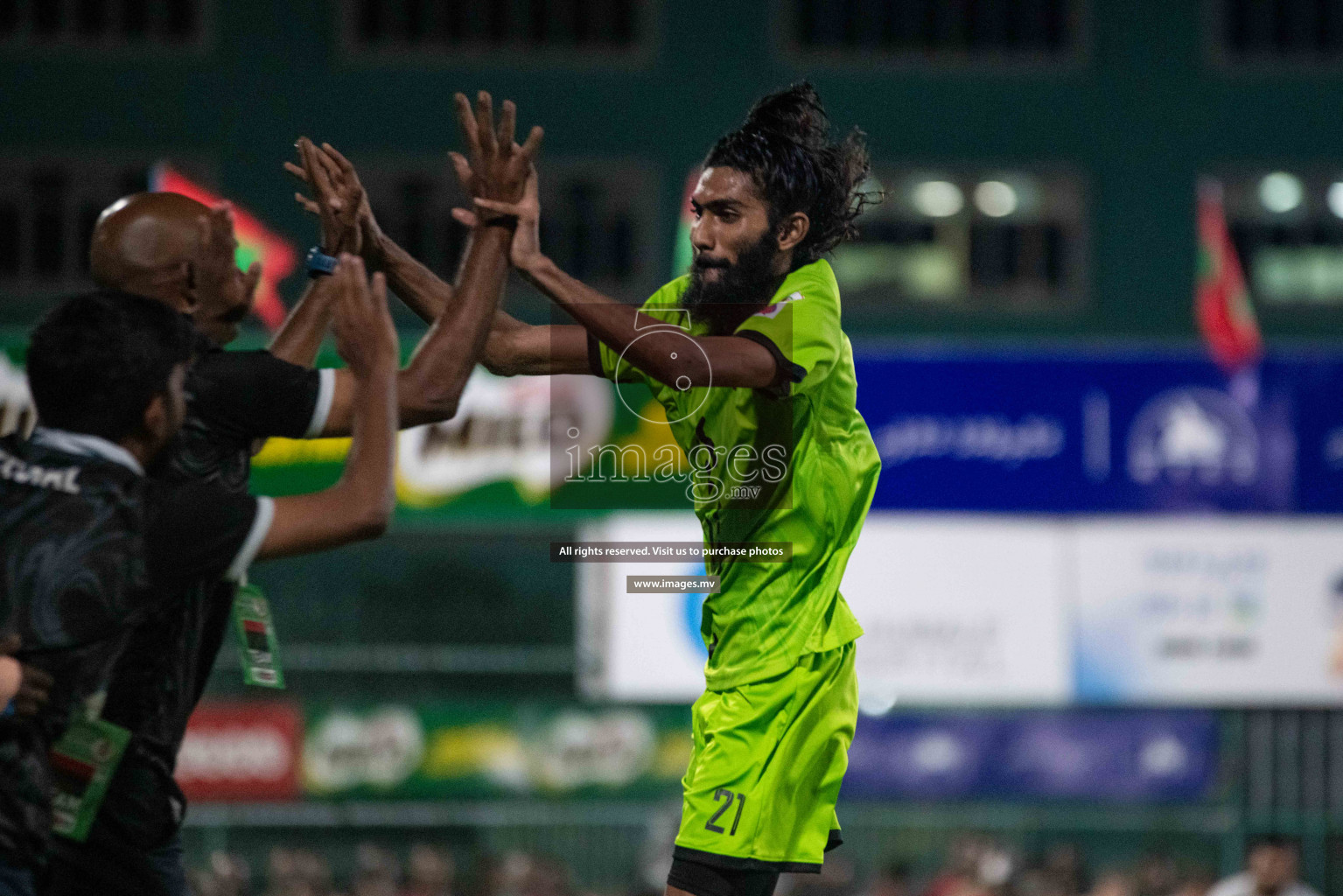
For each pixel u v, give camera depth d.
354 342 9.98
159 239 10.66
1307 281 69.19
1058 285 68.94
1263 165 68.81
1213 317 67.00
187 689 10.66
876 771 50.81
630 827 49.44
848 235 12.49
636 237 68.00
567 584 53.09
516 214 11.05
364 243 12.78
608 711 49.91
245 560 9.51
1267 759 50.69
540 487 48.72
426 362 10.73
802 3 68.75
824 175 12.00
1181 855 50.16
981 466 51.59
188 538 9.37
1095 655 50.88
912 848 49.94
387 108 67.31
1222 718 51.00
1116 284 68.38
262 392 10.34
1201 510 51.66
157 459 10.20
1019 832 50.06
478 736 49.44
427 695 51.41
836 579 12.33
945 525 51.31
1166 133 68.75
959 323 68.31
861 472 12.32
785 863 12.13
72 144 66.56
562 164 67.69
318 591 52.47
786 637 12.12
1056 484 51.59
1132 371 51.91
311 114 67.00
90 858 10.47
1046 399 51.75
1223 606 51.19
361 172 67.12
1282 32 69.38
